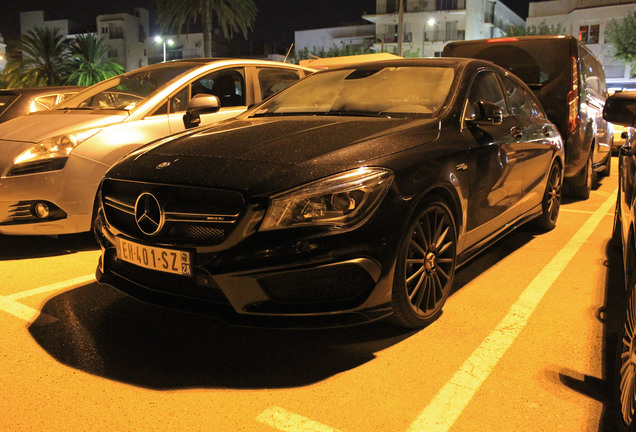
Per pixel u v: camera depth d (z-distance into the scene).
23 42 41.88
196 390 2.40
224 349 2.79
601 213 6.34
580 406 2.27
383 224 2.58
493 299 3.49
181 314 3.23
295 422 2.16
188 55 77.88
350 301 2.57
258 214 2.44
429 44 57.28
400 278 2.71
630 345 1.92
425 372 2.55
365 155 2.69
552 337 2.93
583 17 47.44
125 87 5.36
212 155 2.80
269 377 2.51
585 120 6.57
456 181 3.08
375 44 59.66
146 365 2.62
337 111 3.56
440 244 3.03
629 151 3.44
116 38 77.38
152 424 2.15
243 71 5.91
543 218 5.11
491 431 2.10
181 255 2.55
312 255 2.44
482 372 2.55
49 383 2.46
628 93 2.90
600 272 4.06
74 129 4.46
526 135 4.25
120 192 2.88
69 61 43.66
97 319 3.16
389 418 2.19
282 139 2.92
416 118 3.29
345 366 2.61
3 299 3.47
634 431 1.81
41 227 4.32
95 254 4.55
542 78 6.51
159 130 4.85
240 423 2.16
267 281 2.49
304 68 6.79
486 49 7.01
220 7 30.28
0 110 6.70
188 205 2.58
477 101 3.43
